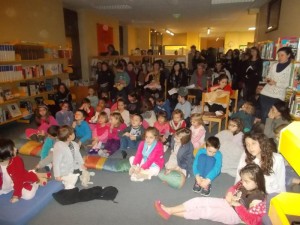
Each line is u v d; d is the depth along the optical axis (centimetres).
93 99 509
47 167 285
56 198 223
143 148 273
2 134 417
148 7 693
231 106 458
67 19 691
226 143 290
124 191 245
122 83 566
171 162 280
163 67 623
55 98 530
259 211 165
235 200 185
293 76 292
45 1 557
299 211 77
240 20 1006
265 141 188
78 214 208
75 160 267
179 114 355
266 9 640
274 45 397
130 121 386
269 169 184
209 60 825
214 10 756
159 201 211
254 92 464
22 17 489
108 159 297
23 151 329
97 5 660
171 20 994
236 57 630
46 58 533
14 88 470
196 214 195
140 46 1273
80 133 354
